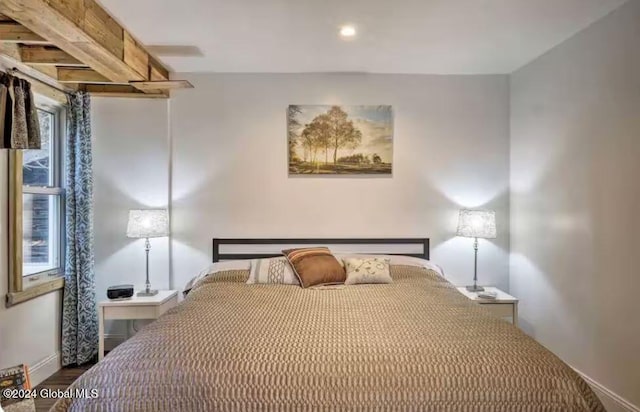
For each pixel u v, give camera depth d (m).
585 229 2.64
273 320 2.03
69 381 2.94
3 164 2.59
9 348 2.64
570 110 2.79
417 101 3.63
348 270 3.04
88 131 3.30
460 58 3.23
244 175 3.61
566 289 2.84
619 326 2.34
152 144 3.55
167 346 1.67
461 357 1.57
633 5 2.23
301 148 3.61
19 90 2.51
